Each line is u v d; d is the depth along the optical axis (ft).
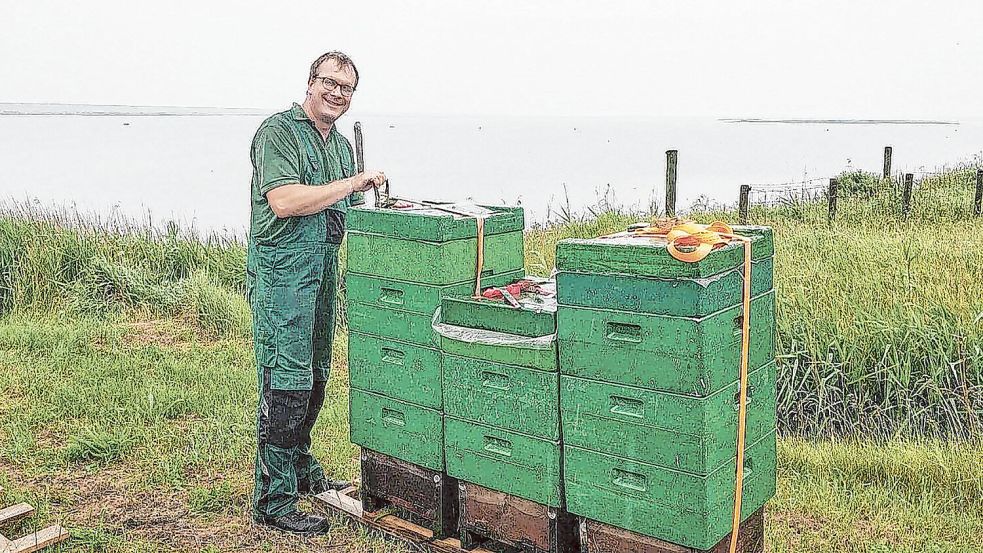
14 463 18.84
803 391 21.34
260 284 14.79
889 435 20.17
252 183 14.82
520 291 13.62
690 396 10.94
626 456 11.68
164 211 59.72
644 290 11.09
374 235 14.07
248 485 17.61
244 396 22.97
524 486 12.81
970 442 19.06
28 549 14.57
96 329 30.04
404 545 14.57
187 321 32.24
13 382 23.99
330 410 21.91
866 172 64.13
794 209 54.60
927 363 21.09
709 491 11.12
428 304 13.52
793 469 17.93
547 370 12.25
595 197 76.13
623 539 12.03
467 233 13.56
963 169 72.38
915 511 15.67
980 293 24.79
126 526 15.92
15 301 33.35
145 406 21.83
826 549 14.55
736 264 11.23
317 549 14.76
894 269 29.04
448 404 13.52
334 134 15.49
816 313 23.38
